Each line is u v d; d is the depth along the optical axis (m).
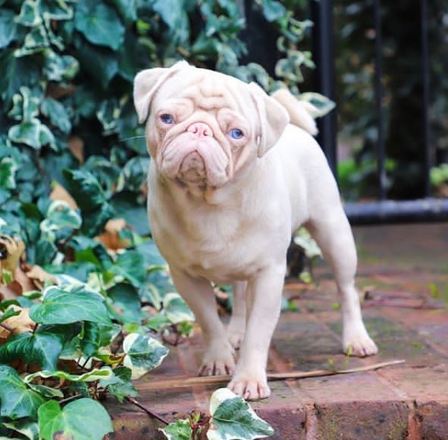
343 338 2.77
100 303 2.22
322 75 4.11
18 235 2.98
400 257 4.96
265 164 2.31
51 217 3.14
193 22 3.68
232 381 2.30
